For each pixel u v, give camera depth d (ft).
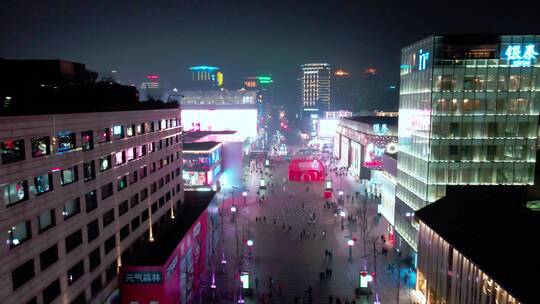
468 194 173.99
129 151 167.53
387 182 294.87
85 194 130.41
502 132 215.31
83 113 129.49
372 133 415.03
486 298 123.44
